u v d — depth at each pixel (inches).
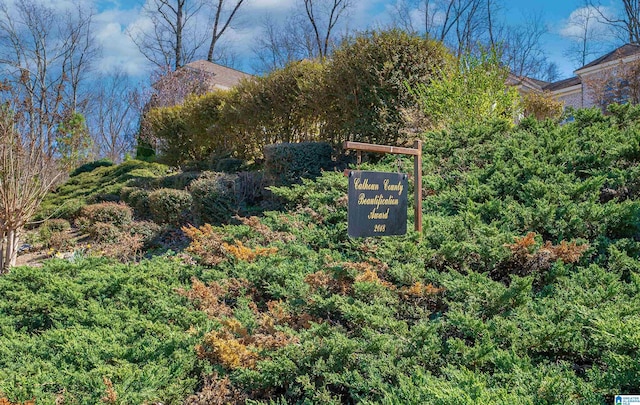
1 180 283.3
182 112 548.1
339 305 128.9
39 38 958.4
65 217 437.7
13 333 137.8
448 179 215.3
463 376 86.7
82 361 112.0
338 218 203.3
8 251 287.1
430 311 130.5
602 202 180.4
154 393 98.8
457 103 291.0
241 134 443.5
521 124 255.9
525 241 138.3
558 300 119.2
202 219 332.5
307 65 381.1
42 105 342.6
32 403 96.6
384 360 103.3
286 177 318.7
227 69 1086.4
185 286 159.9
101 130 1348.4
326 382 102.5
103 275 169.0
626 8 980.6
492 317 118.6
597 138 216.4
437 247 158.4
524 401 79.4
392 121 304.2
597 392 84.6
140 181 485.1
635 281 121.9
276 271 153.8
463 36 1108.5
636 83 546.3
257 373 104.7
